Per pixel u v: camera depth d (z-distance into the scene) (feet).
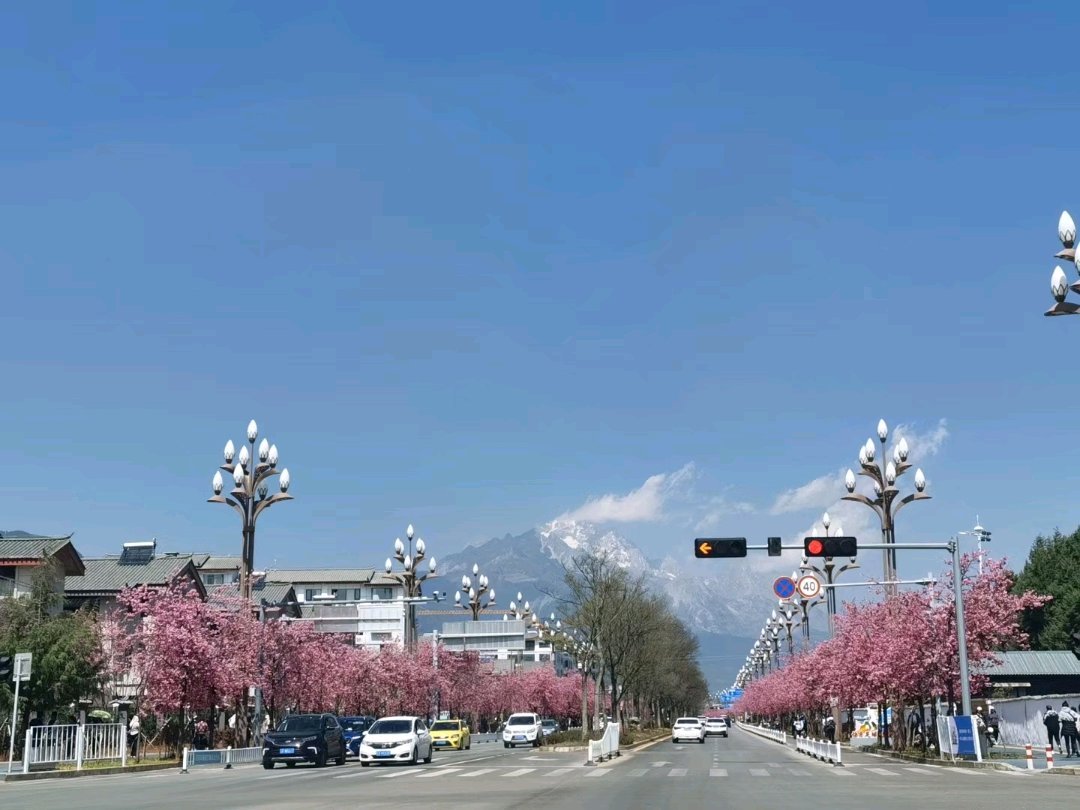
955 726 121.60
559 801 69.51
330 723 131.23
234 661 147.13
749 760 140.77
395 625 347.56
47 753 110.42
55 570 167.84
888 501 139.74
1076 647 233.35
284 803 68.23
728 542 115.14
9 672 108.47
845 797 72.59
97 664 152.66
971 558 139.74
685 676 412.77
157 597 149.79
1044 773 103.19
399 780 95.09
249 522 151.43
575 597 227.81
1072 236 74.43
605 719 217.56
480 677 319.06
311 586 361.71
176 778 104.88
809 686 214.90
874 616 165.07
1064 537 292.81
